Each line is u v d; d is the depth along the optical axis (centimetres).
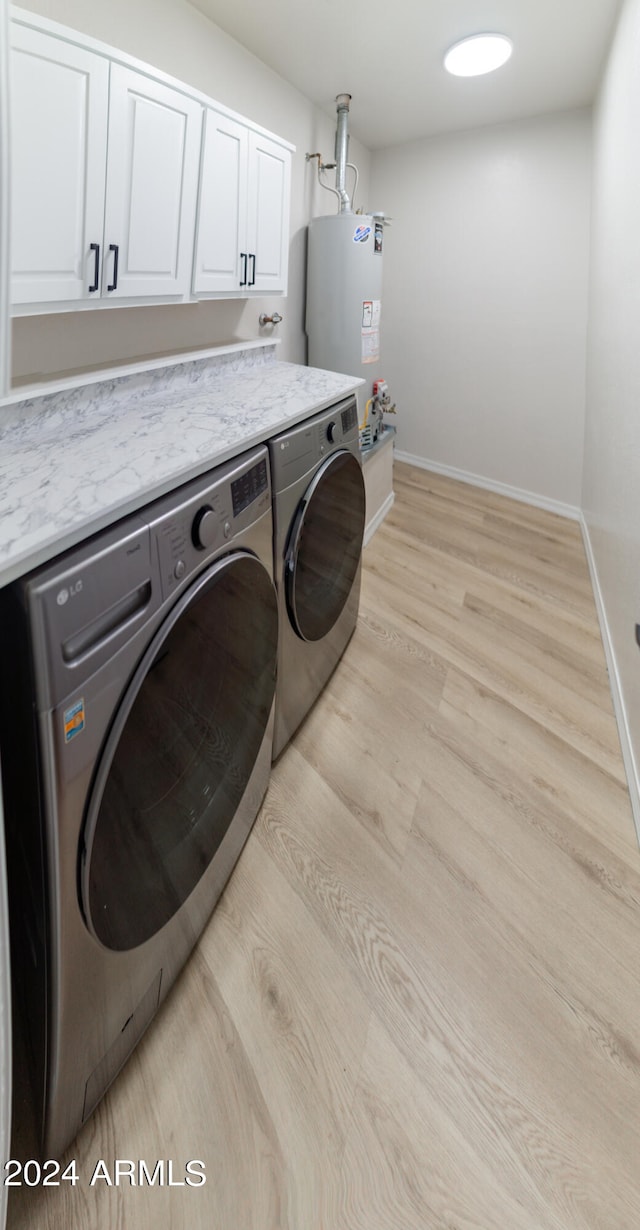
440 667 219
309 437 151
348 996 112
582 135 320
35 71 114
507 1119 94
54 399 146
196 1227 82
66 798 69
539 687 209
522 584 287
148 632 84
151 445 113
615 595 217
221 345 231
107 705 76
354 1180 87
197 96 157
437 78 277
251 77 246
